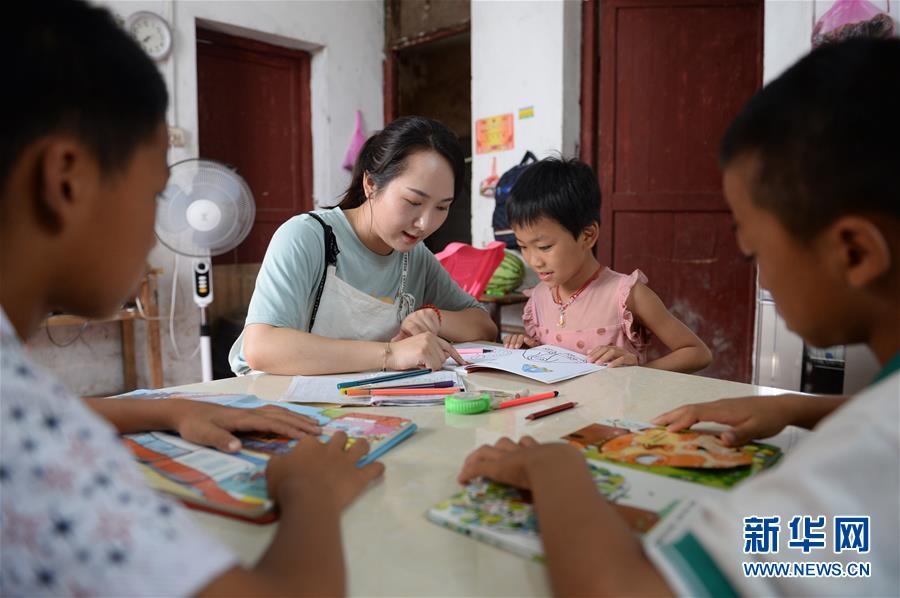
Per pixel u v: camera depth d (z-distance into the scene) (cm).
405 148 132
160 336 338
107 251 44
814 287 46
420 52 442
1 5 37
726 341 312
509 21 347
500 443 68
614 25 320
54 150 39
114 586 31
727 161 49
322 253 143
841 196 41
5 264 40
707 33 307
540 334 171
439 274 173
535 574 48
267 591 36
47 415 33
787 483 37
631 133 322
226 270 380
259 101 388
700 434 76
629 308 156
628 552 42
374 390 100
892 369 44
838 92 41
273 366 120
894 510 35
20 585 31
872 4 217
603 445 73
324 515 49
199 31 356
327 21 396
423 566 49
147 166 46
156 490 60
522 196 150
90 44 40
